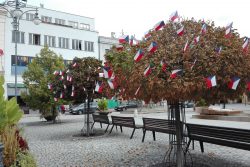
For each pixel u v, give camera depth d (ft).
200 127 23.48
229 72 18.24
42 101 68.03
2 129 16.21
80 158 26.96
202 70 18.08
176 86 17.29
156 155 26.96
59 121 74.23
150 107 131.13
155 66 18.34
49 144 36.04
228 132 21.08
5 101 17.08
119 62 21.15
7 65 116.78
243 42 19.44
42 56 69.15
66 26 138.72
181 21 21.26
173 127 23.06
